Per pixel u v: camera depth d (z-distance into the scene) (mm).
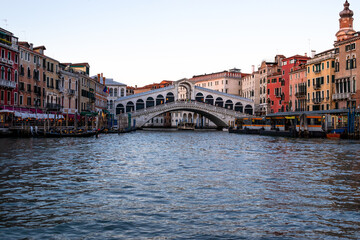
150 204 13086
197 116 124688
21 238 9734
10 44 48031
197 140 51469
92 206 12781
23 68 51500
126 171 20281
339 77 63094
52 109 58812
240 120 81188
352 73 59719
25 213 11898
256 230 10453
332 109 61562
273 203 13305
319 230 10477
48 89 58688
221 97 99250
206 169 21281
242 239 9781
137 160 25562
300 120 57156
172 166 22547
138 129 89250
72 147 34250
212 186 16203
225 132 85312
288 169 21344
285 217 11641
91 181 17156
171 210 12352
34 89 54469
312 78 71875
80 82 70812
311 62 71750
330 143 43375
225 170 20906
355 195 14617
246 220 11336
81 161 24172
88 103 77312
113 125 84562
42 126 51438
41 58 56438
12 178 17547
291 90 80938
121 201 13484
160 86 140000
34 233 10109
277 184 16750
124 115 84250
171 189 15523
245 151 33062
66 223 10953
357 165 23156
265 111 92938
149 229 10484
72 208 12516
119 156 27906
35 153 28062
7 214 11773
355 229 10570
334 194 14773
